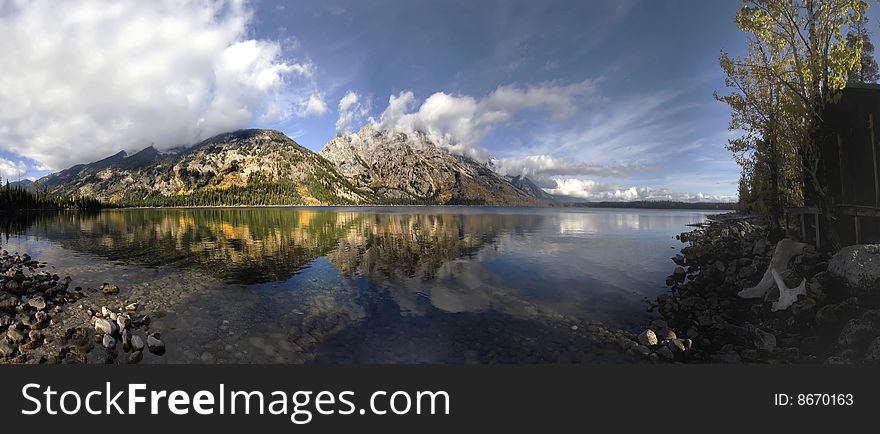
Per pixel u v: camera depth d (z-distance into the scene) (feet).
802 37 56.85
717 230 155.53
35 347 42.65
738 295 60.18
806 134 59.47
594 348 43.45
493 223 294.46
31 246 138.00
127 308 56.08
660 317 54.39
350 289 72.38
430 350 43.42
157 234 192.95
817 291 46.73
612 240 159.84
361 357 41.78
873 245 43.93
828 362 34.86
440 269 93.66
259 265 98.89
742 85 81.71
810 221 68.08
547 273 88.07
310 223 298.15
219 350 43.29
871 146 52.54
